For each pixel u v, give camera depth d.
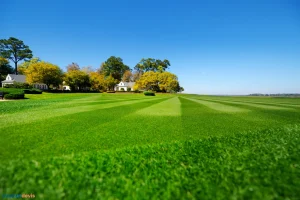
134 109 15.16
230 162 4.54
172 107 17.34
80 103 20.50
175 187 3.52
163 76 85.25
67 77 77.81
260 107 17.47
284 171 3.94
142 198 3.17
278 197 3.10
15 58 97.19
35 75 62.31
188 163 4.62
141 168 4.32
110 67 115.38
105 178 3.81
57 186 3.43
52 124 8.73
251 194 3.21
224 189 3.41
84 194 3.23
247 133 7.42
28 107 15.80
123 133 7.40
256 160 4.57
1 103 20.09
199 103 22.73
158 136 7.08
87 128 8.08
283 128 8.12
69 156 4.86
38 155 4.91
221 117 11.48
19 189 3.29
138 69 119.56
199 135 7.26
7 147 5.48
